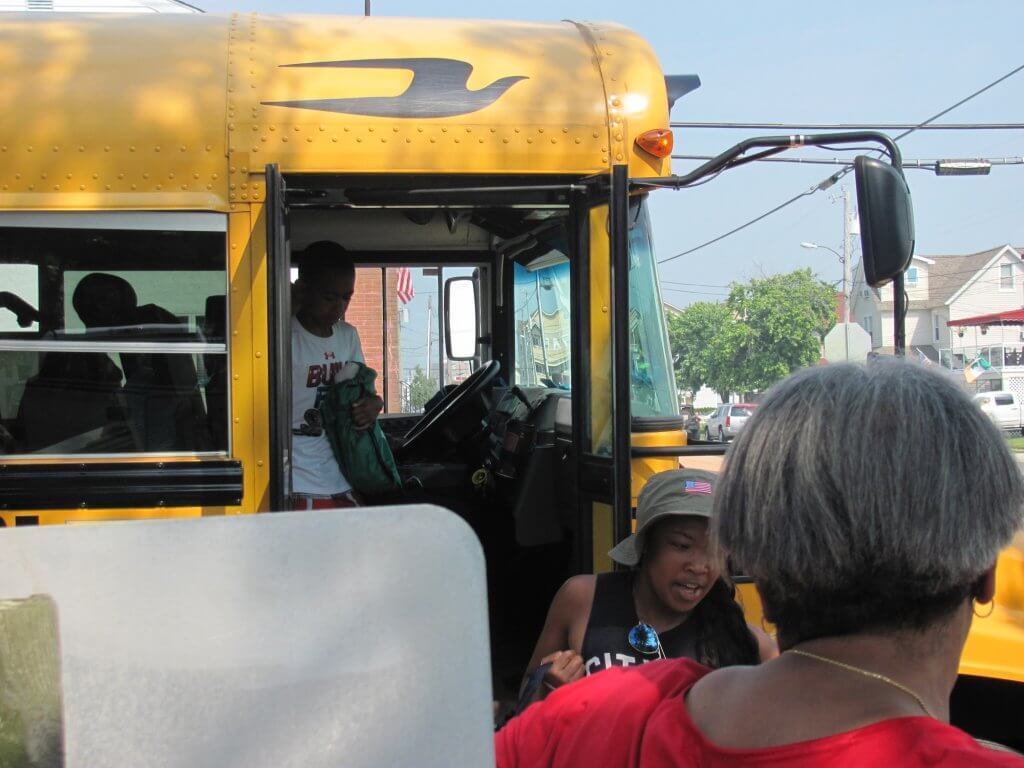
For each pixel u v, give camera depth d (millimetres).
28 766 1090
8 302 3229
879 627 1199
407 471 4559
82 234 3248
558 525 4328
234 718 1120
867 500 1152
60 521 3203
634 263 3617
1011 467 1221
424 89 3420
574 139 3467
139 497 3225
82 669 1111
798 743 1161
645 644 2479
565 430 4234
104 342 3252
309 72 3379
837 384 1251
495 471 4418
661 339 3656
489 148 3416
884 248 3094
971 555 1153
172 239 3271
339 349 3967
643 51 3619
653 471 3465
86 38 3375
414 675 1141
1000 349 48625
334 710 1130
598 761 1387
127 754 1111
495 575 4441
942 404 1212
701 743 1257
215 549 1142
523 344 5383
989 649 3121
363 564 1152
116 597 1125
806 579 1194
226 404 3268
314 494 3738
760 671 1295
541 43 3590
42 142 3227
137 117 3268
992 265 60969
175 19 3523
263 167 3293
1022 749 3477
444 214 4648
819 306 45156
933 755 1096
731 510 1285
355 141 3346
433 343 5906
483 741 1139
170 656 1121
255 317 3275
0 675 1095
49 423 3230
